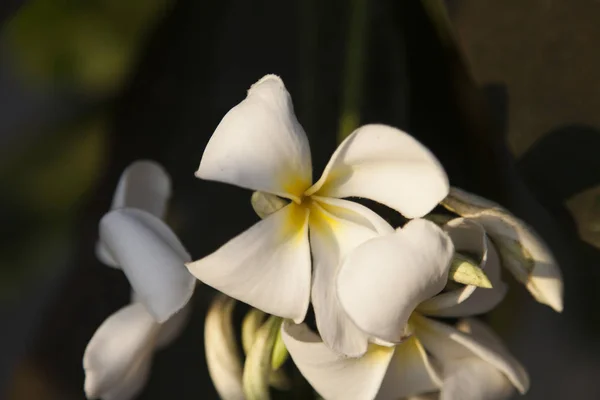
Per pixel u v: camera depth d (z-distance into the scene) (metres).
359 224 0.39
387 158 0.39
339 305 0.39
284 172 0.39
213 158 0.38
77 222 0.56
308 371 0.40
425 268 0.37
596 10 0.42
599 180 0.42
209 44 0.51
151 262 0.41
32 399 0.55
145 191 0.46
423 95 0.47
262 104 0.38
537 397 0.60
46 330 0.56
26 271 0.61
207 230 0.55
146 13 0.55
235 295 0.38
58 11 0.54
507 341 0.52
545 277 0.41
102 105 0.58
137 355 0.43
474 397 0.42
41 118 0.61
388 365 0.41
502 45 0.42
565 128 0.42
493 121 0.43
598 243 0.42
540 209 0.50
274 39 0.52
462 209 0.41
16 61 0.56
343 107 0.45
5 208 0.59
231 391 0.43
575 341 0.58
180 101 0.53
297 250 0.39
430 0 0.44
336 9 0.49
